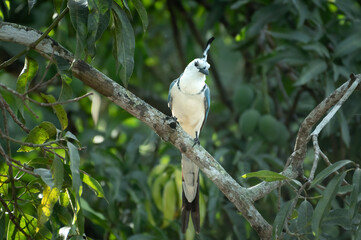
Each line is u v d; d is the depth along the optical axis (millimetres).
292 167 7543
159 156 12141
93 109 11703
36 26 10164
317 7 11180
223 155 11742
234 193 7309
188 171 9242
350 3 10820
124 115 11547
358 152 10938
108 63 11625
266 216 10875
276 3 11320
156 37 16031
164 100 14156
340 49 10180
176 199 10242
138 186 10898
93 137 11273
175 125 7348
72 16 6109
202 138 12867
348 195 7578
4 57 9719
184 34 15633
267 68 11852
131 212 10961
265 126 11391
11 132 9562
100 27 6109
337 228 8750
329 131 10234
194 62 9727
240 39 12977
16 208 6574
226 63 16516
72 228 6527
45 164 6625
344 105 10219
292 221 6930
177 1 14258
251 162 11289
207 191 10688
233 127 14227
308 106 12391
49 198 6098
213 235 11438
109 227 9398
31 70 6973
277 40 12609
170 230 10578
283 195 11305
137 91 13938
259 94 12203
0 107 6301
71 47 10438
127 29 6512
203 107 9953
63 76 6688
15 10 9984
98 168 10617
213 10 12844
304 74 10031
